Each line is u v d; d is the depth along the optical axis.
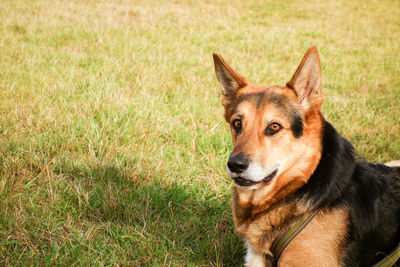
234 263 3.63
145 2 15.62
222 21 13.45
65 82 7.01
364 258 3.00
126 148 5.12
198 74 8.24
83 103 6.14
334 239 2.89
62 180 4.38
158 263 3.48
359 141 5.82
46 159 4.61
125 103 6.14
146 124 5.76
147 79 7.60
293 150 3.14
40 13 11.92
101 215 4.02
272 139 3.18
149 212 4.10
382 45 11.73
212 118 6.23
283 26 13.36
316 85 3.14
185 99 6.84
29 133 5.16
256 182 3.14
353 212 2.96
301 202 3.04
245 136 3.24
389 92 8.01
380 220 3.06
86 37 10.23
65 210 3.97
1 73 7.03
